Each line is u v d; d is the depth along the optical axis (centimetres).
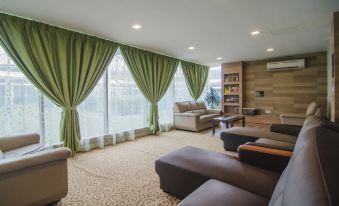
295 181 77
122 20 303
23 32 289
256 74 673
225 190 136
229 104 715
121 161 316
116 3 250
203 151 220
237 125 626
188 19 304
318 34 386
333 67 265
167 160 204
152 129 509
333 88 265
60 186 191
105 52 392
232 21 314
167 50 498
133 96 470
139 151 368
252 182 149
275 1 250
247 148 184
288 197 71
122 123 445
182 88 656
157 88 526
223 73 721
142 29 344
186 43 436
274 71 638
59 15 283
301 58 586
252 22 319
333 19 262
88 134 383
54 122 338
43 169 178
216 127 611
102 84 408
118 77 435
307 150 106
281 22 321
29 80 296
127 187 231
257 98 674
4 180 156
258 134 321
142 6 259
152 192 219
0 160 158
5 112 287
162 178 207
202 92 750
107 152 363
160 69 537
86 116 380
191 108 629
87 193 218
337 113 257
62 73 328
